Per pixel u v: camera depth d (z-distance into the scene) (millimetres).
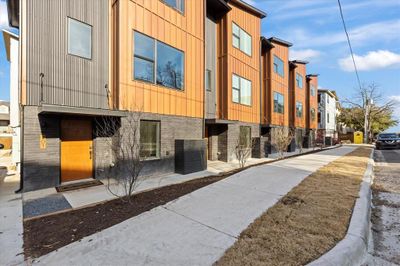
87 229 4016
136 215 4480
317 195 5547
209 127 13734
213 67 13633
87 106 7832
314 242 3406
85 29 7871
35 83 6801
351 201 5145
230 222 4141
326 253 3137
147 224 4074
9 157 16297
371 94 43750
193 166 10070
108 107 8328
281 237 3553
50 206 5496
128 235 3709
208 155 13766
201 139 10859
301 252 3154
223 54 13758
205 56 12297
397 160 13836
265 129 18562
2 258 3270
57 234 3916
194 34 11242
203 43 11727
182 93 10586
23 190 6680
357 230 3789
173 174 9633
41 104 6469
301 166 9516
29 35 6699
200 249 3301
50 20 7094
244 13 15219
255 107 16500
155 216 4395
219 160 13766
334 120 45188
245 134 15344
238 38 14641
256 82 16609
